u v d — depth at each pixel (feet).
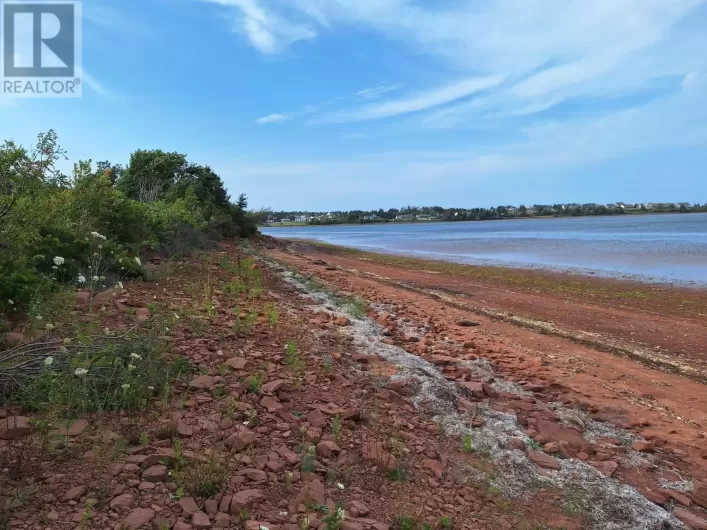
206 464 10.41
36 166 15.67
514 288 60.80
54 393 11.61
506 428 16.56
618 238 164.76
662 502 13.39
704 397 23.72
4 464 9.52
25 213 16.20
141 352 14.78
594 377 25.68
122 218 38.37
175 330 19.89
